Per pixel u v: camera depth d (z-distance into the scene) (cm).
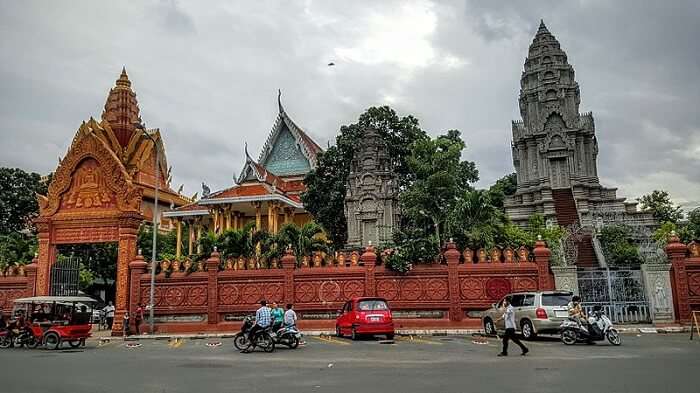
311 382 1093
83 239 2828
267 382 1106
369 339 2139
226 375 1222
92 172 2889
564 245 3050
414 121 4503
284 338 1834
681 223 3881
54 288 2831
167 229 6259
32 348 2078
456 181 3145
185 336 2456
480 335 2202
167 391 1024
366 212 4084
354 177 4178
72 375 1266
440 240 2883
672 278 2322
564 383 1017
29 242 4084
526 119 6112
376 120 4453
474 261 2484
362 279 2503
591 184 5650
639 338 1956
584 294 2384
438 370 1223
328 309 2495
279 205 5019
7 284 2873
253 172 5225
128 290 2712
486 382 1043
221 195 4969
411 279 2462
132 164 3875
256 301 2566
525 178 5931
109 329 3350
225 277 2611
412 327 2402
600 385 991
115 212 2784
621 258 3462
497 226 2922
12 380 1193
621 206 5306
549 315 1870
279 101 6097
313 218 4669
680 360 1343
